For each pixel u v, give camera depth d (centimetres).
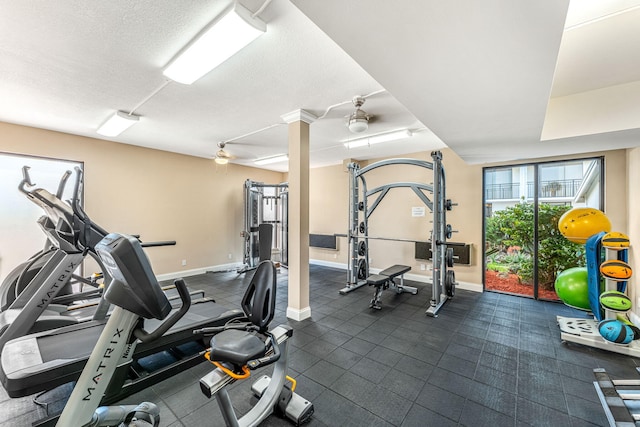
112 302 112
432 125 254
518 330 300
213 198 595
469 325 313
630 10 163
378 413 175
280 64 213
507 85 179
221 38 172
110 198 445
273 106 298
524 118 235
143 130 385
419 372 220
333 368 225
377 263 576
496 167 443
